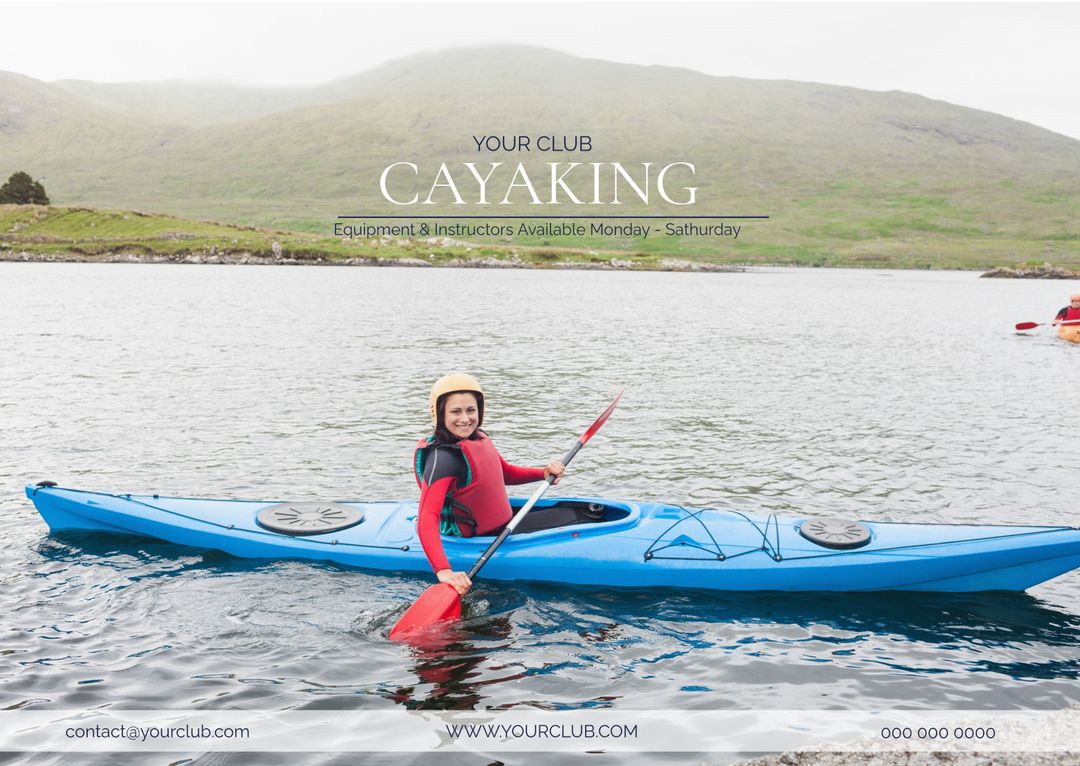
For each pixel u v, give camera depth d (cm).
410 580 579
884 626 523
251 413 1145
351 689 434
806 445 1008
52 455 914
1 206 9056
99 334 2017
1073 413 1220
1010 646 496
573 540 595
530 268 7362
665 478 865
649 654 480
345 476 849
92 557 620
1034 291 5100
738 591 571
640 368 1606
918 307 3497
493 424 1105
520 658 473
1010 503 793
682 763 371
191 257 7088
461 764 368
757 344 2044
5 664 457
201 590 561
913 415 1194
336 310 2828
